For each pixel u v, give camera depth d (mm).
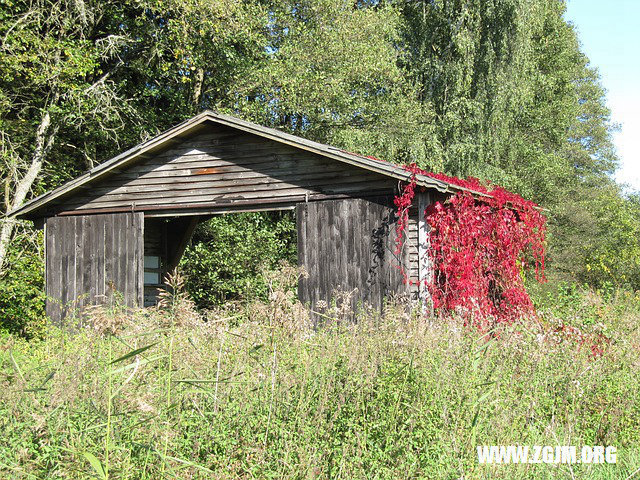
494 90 26656
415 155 25547
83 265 15172
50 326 14070
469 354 5578
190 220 18266
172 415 4180
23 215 15633
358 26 24641
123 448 3494
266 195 14094
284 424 4457
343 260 13414
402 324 6156
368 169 12977
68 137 21641
